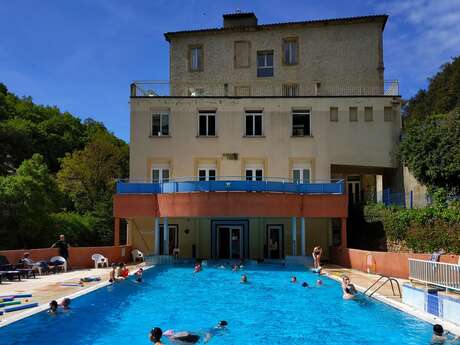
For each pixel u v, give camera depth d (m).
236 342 11.80
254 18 38.22
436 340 11.07
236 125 33.47
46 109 72.38
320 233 32.28
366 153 32.97
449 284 12.96
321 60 36.34
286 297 17.75
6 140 53.16
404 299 15.13
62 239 24.61
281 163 33.09
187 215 27.89
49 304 14.59
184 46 37.66
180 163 33.31
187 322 13.82
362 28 36.25
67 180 51.41
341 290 19.06
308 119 33.47
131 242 33.09
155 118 33.81
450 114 27.56
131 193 29.30
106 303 16.14
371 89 35.38
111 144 56.94
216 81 37.12
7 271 19.69
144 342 11.63
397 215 25.75
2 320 12.53
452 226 22.73
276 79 36.59
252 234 32.91
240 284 20.95
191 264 28.47
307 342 11.70
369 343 11.46
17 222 28.14
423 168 27.33
